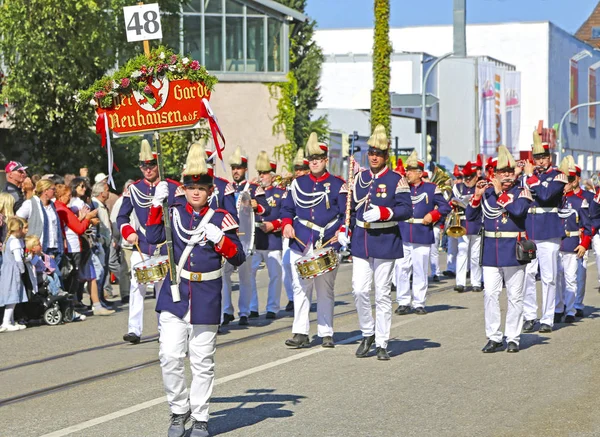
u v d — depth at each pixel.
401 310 14.61
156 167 11.45
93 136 27.56
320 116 45.25
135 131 8.85
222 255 7.55
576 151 75.75
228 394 9.02
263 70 35.72
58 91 24.59
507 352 11.17
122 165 28.50
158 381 9.72
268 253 14.35
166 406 8.55
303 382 9.51
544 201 12.62
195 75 8.77
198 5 34.78
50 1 23.80
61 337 12.77
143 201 11.52
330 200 11.51
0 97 24.89
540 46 68.88
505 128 58.34
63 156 27.08
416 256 14.60
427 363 10.46
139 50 25.53
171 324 7.45
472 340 12.00
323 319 11.56
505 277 11.21
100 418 8.15
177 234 7.51
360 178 10.87
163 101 8.79
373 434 7.57
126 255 16.67
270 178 14.55
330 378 9.69
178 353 7.45
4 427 7.94
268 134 35.88
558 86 71.38
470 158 54.50
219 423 7.94
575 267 13.71
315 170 11.52
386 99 29.36
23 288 13.59
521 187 11.20
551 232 12.66
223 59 35.31
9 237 13.54
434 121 54.00
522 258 10.93
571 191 13.69
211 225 7.41
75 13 24.08
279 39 35.84
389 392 9.03
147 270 9.27
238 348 11.59
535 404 8.58
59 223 14.71
